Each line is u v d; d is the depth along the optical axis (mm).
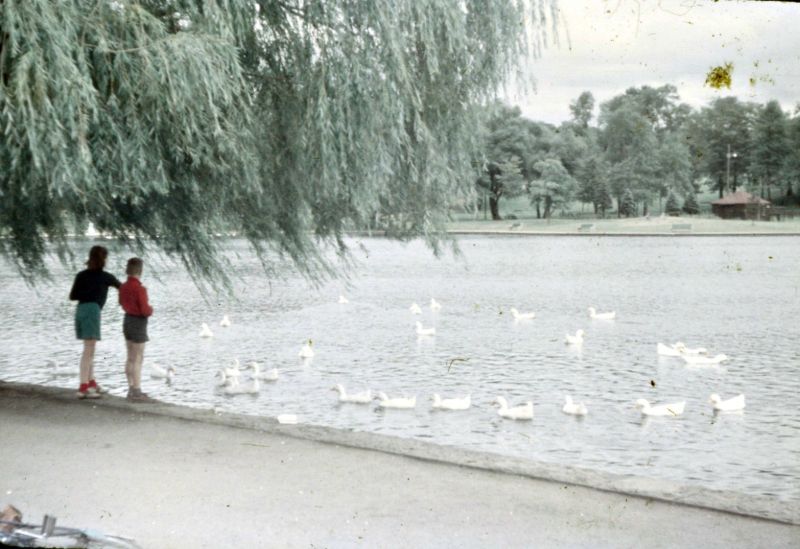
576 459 17203
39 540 5281
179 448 8977
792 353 30531
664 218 162250
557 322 40312
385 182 13227
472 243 117438
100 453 8773
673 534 6289
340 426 19891
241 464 8305
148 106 10711
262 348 31953
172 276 65125
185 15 11438
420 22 12758
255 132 12695
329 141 12461
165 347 32125
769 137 162875
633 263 77875
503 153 168375
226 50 11039
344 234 14484
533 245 111312
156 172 10789
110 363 27641
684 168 172375
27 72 9617
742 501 7035
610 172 172875
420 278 65688
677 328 37812
